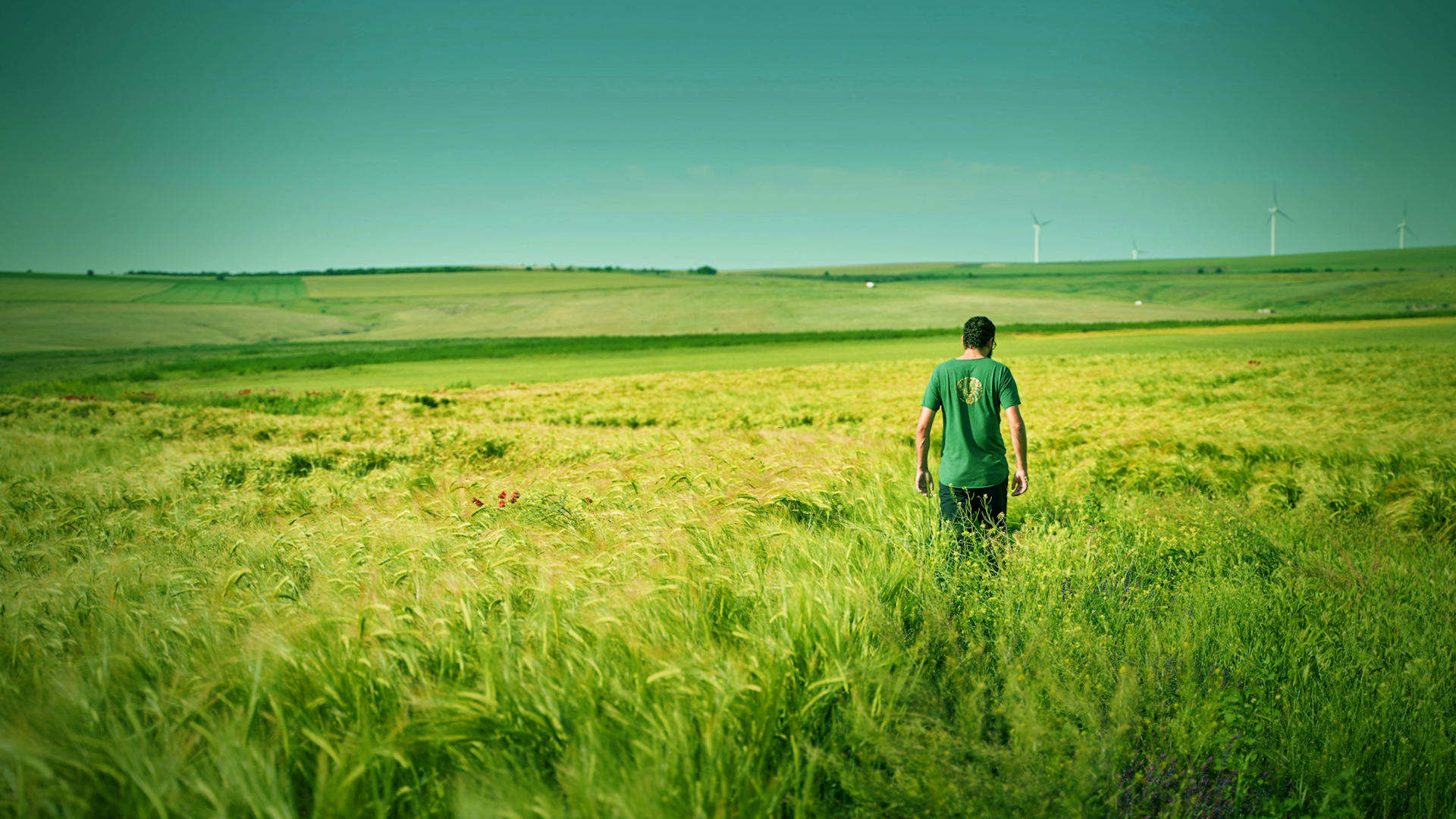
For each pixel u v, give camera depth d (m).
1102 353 42.69
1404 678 3.00
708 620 2.94
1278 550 4.96
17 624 3.16
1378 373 22.11
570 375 44.59
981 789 2.09
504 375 46.62
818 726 2.42
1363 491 6.94
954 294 151.25
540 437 12.95
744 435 12.05
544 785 2.04
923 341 68.62
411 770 2.08
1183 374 25.39
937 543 4.36
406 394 27.97
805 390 27.47
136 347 101.56
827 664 2.55
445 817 2.02
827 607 2.88
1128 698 2.52
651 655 2.57
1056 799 2.10
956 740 2.25
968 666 2.80
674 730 2.17
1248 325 71.88
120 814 1.90
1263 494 7.11
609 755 2.07
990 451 5.00
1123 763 2.41
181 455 12.13
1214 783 2.43
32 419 19.14
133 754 1.98
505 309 149.12
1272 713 2.78
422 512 6.02
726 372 38.44
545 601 2.95
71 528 6.83
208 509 7.34
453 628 2.82
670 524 4.55
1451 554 5.15
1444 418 12.83
